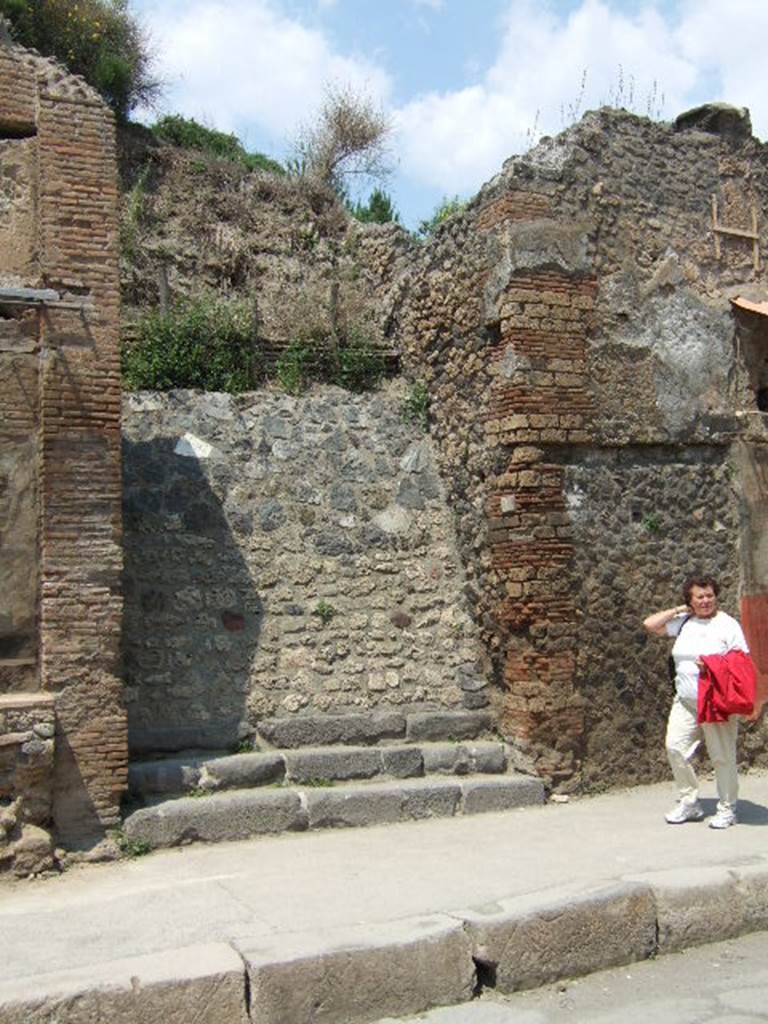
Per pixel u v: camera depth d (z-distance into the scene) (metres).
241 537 9.25
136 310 12.38
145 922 5.52
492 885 6.05
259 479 9.55
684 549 9.42
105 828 6.98
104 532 7.15
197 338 10.74
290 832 7.56
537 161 9.34
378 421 10.23
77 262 7.27
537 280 8.90
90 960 4.96
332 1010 4.88
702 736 7.82
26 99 7.30
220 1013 4.68
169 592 8.79
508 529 8.81
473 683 9.23
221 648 8.75
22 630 6.95
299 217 15.20
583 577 8.88
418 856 6.85
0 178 7.23
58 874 6.64
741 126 10.12
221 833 7.35
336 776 8.15
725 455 9.75
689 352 9.57
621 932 5.68
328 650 9.02
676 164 9.73
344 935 5.15
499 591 8.94
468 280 9.51
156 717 8.29
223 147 18.09
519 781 8.35
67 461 7.08
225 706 8.51
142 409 9.59
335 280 13.32
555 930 5.48
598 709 8.85
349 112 17.86
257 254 14.55
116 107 17.27
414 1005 5.06
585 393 8.97
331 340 11.21
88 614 7.05
